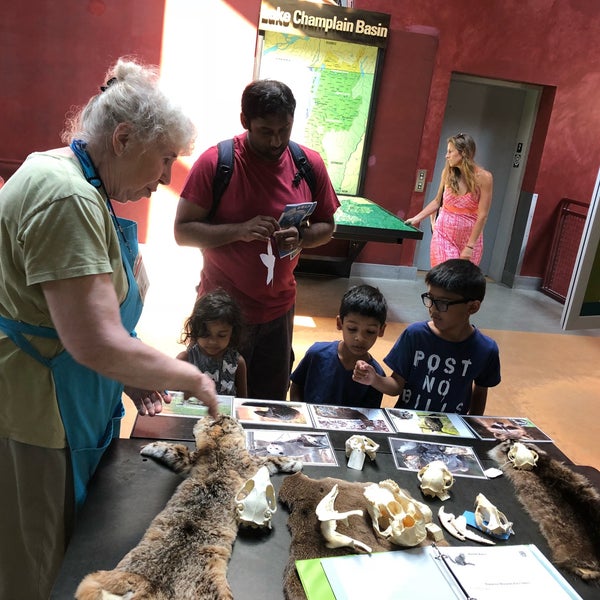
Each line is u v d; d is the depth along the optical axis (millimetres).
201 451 1314
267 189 1985
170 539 1037
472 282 1745
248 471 1261
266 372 2221
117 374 1074
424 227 6242
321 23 4840
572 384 3754
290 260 2080
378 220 4371
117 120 1110
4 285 1142
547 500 1309
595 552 1167
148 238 5094
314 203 1989
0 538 1324
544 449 1545
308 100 5062
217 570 989
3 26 4438
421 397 1892
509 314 5152
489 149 6105
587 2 5336
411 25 5109
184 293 4395
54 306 1038
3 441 1258
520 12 5258
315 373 1982
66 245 1022
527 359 4105
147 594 917
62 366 1206
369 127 5230
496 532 1184
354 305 1823
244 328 2018
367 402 1982
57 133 4746
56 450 1258
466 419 1666
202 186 1945
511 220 6109
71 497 1305
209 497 1164
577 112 5645
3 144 4711
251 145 1947
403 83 5215
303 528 1121
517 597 1026
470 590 1025
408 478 1349
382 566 1053
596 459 2885
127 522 1103
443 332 1859
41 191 1045
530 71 5453
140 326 3719
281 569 1037
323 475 1312
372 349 3891
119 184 1201
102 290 1051
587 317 3902
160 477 1241
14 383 1202
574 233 5715
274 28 4785
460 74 5477
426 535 1147
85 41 4566
